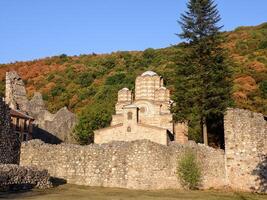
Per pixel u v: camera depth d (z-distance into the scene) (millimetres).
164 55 111188
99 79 102750
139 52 125562
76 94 94125
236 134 32969
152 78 54500
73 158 31672
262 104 61594
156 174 29969
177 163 30969
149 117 51375
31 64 125188
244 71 80562
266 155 31688
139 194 26266
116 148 31016
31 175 25906
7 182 23484
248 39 109000
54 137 59719
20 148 33406
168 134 47688
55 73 113188
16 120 47312
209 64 40375
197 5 42406
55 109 87062
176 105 41000
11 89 61750
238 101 62156
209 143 41656
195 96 39156
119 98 56500
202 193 28219
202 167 31562
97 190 27734
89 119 61188
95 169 30938
